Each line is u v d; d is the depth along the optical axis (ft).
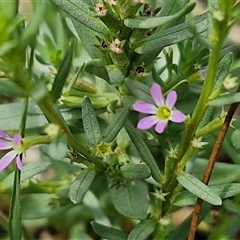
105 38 0.54
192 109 0.57
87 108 0.52
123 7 0.51
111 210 0.65
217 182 0.57
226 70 0.51
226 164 0.58
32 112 0.55
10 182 0.55
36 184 0.59
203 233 0.67
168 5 0.55
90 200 0.62
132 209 0.55
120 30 0.53
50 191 0.60
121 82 0.55
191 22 0.51
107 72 0.52
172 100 0.50
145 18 0.51
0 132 0.49
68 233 0.68
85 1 0.54
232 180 0.58
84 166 0.56
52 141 0.48
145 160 0.53
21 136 0.49
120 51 0.52
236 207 0.57
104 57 0.55
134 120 0.58
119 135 0.57
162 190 0.53
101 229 0.56
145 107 0.50
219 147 0.52
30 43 0.47
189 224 0.56
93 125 0.52
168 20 0.50
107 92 0.59
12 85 0.46
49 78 0.58
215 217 0.61
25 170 0.53
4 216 0.65
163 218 0.55
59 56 0.60
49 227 0.69
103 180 0.64
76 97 0.57
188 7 0.48
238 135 0.56
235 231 0.59
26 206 0.61
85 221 0.67
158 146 0.60
